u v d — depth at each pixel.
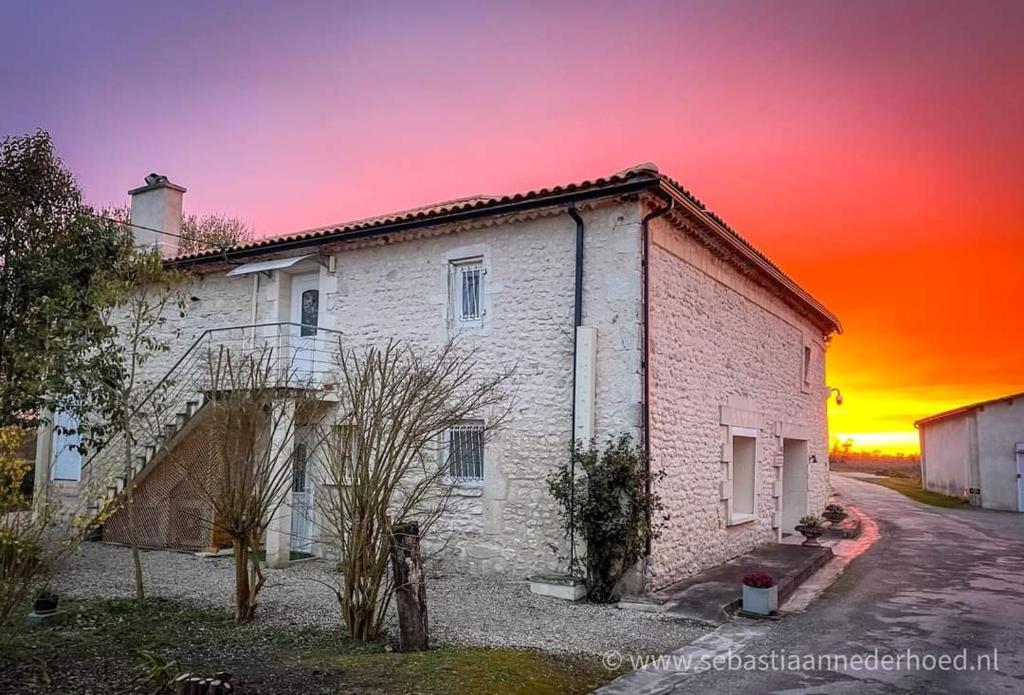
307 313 12.41
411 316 11.02
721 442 11.62
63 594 8.38
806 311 16.64
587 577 8.84
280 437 10.03
